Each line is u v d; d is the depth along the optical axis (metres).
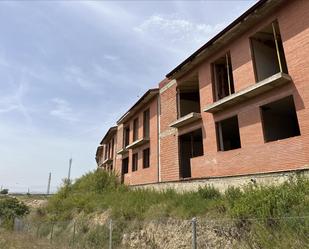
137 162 23.72
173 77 17.83
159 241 11.52
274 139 13.26
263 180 10.89
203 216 10.56
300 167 9.76
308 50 10.09
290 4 10.96
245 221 8.62
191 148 18.16
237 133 17.97
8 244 14.52
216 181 13.31
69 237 16.95
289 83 10.66
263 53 12.89
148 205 14.55
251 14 11.87
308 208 7.50
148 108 22.25
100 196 21.88
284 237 7.06
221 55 14.32
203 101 15.30
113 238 13.35
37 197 48.31
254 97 12.11
